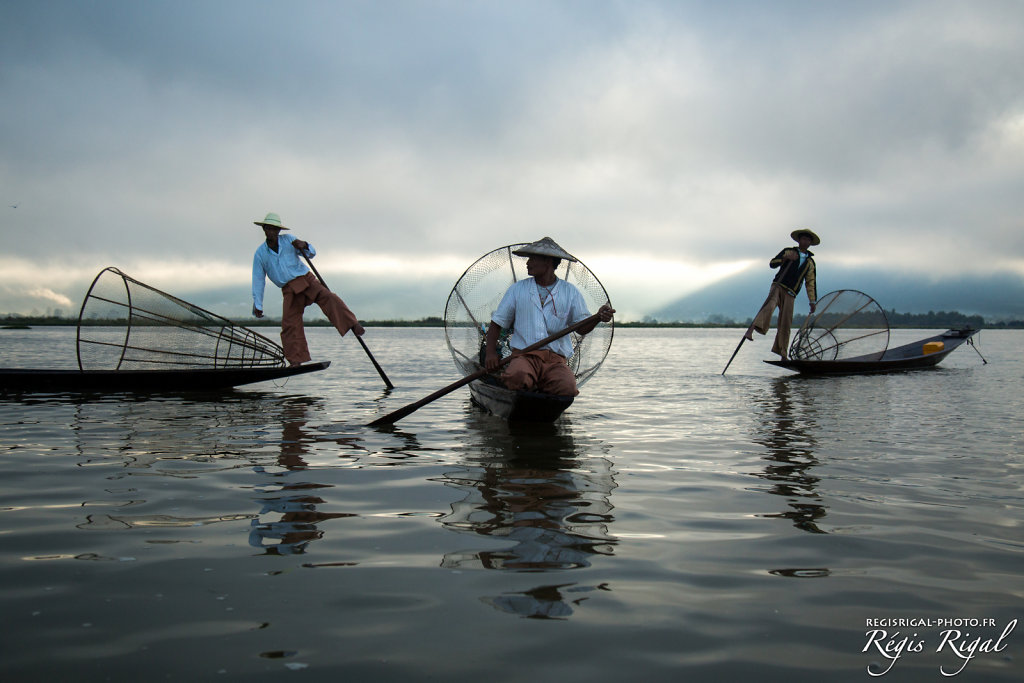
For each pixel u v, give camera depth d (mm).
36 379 8000
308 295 8672
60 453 4504
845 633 2066
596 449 4859
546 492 3633
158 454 4500
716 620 2135
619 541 2857
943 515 3260
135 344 8422
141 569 2492
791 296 11672
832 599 2301
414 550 2717
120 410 6582
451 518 3146
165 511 3217
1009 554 2734
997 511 3330
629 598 2287
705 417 6512
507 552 2707
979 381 10375
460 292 7152
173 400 7418
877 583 2439
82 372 8023
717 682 1787
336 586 2354
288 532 2928
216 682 1750
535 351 6016
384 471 4086
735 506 3391
